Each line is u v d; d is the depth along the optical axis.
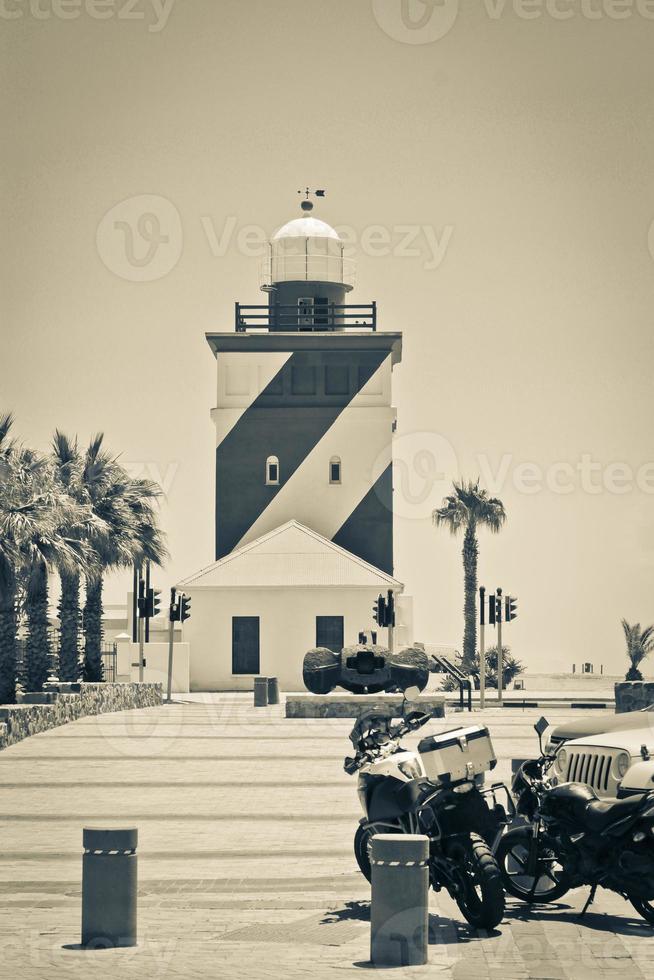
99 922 10.05
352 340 67.75
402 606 65.62
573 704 46.75
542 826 11.30
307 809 18.28
